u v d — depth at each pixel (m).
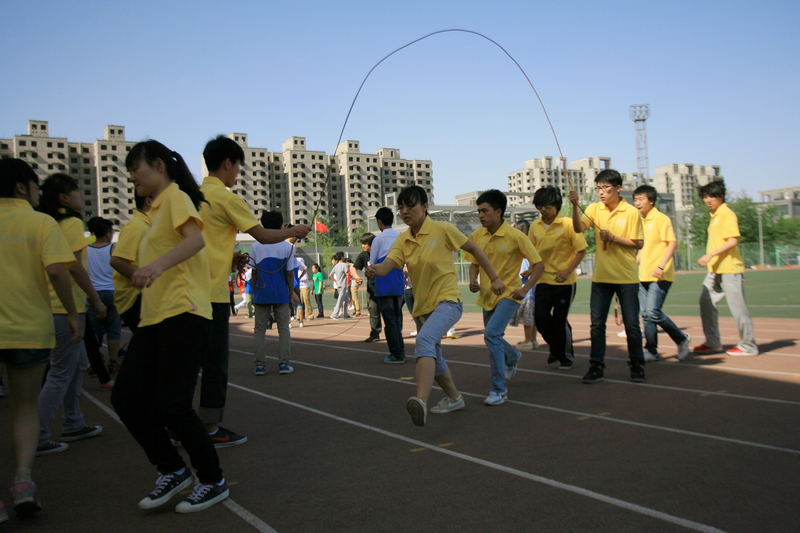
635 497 2.69
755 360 6.16
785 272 32.91
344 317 15.10
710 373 5.59
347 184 138.88
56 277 2.96
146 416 2.72
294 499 2.81
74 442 4.06
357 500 2.77
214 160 3.84
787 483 2.81
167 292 2.68
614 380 5.47
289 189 134.38
